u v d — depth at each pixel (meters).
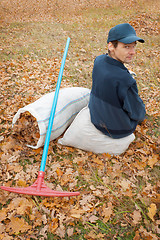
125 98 2.20
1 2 11.93
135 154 2.92
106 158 2.78
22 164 2.71
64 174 2.58
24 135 2.94
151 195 2.33
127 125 2.51
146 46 6.57
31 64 5.25
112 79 2.15
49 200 2.29
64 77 4.81
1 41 6.55
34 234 2.00
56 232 2.01
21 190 2.12
